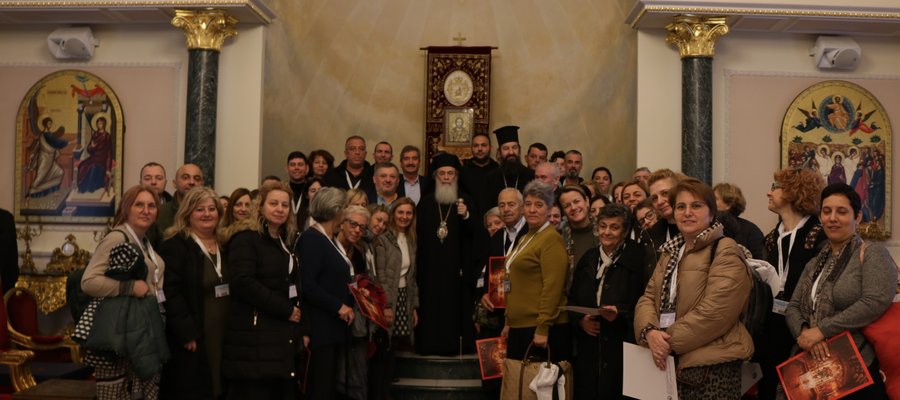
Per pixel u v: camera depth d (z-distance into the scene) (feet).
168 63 34.78
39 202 34.76
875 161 34.14
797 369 15.34
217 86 33.99
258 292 18.88
